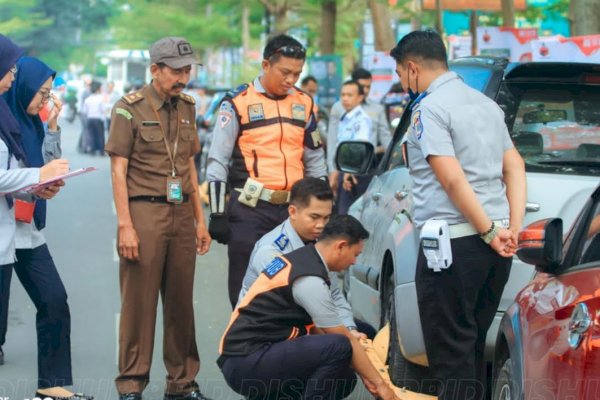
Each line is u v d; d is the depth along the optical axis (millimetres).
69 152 35125
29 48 58438
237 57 50094
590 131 6602
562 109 6691
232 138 7375
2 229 6410
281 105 7387
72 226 16297
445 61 6129
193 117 7199
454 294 5992
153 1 42250
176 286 7188
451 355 6082
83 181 24203
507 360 5441
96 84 33875
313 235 6191
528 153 6547
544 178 6293
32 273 6945
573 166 6441
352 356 5723
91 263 12828
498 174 6043
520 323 5215
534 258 5094
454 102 5980
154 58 6957
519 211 6004
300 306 5730
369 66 21109
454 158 5887
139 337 7082
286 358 5660
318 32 34469
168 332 7246
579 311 4422
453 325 6043
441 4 19141
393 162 8008
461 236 5941
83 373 7914
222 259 13477
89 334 9172
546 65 6598
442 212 5992
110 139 6953
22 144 6887
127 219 6973
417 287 6117
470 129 5953
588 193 6191
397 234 6832
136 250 6965
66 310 7023
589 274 4680
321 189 6156
